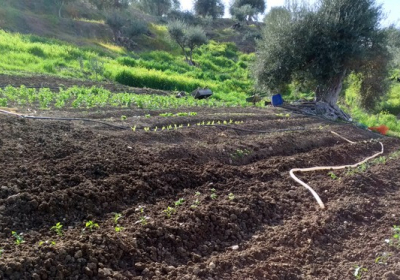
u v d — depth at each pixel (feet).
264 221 19.08
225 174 23.04
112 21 122.62
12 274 11.64
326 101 56.70
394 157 33.78
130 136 26.11
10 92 38.96
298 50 54.75
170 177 20.85
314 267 15.64
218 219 17.65
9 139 21.39
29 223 15.02
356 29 52.80
